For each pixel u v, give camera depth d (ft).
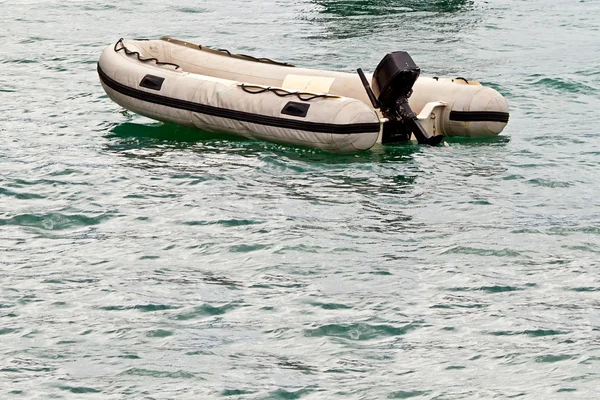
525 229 86.48
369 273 77.97
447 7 195.83
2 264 80.12
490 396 60.49
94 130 116.67
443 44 163.22
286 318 70.79
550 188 96.94
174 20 185.88
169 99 110.93
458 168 101.81
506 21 183.52
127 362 65.00
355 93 110.93
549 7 197.98
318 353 66.08
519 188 96.78
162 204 92.58
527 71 144.25
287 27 177.78
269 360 65.21
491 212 90.68
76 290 75.41
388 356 65.57
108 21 184.34
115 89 115.44
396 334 68.44
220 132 109.70
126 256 81.61
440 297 73.82
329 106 102.47
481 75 142.10
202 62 119.75
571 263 79.41
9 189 96.37
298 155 104.42
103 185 97.40
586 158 105.70
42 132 116.06
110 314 71.56
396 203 92.73
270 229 86.33
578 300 73.00
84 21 183.52
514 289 75.00
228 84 109.09
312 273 78.13
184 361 65.05
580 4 201.46
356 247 82.89
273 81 114.73
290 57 152.97
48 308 72.49
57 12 191.01
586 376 62.28
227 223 87.86
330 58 151.74
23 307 72.64
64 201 93.66
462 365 64.18
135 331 69.05
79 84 138.31
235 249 82.69
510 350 65.87
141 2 202.59
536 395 60.44
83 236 85.92
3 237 85.66
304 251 82.12
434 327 69.26
